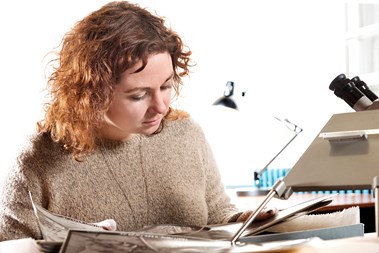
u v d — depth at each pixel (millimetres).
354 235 734
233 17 3703
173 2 3627
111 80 993
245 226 634
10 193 1130
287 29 3738
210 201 1325
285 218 827
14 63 3297
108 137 1177
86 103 1025
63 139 1145
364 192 2529
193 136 1315
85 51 1017
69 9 3383
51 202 1144
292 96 3723
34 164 1144
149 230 977
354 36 3562
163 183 1230
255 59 3725
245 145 3689
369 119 778
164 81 1007
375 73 3365
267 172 3400
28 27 3316
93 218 1165
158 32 1014
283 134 3666
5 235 1095
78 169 1160
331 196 912
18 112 3291
